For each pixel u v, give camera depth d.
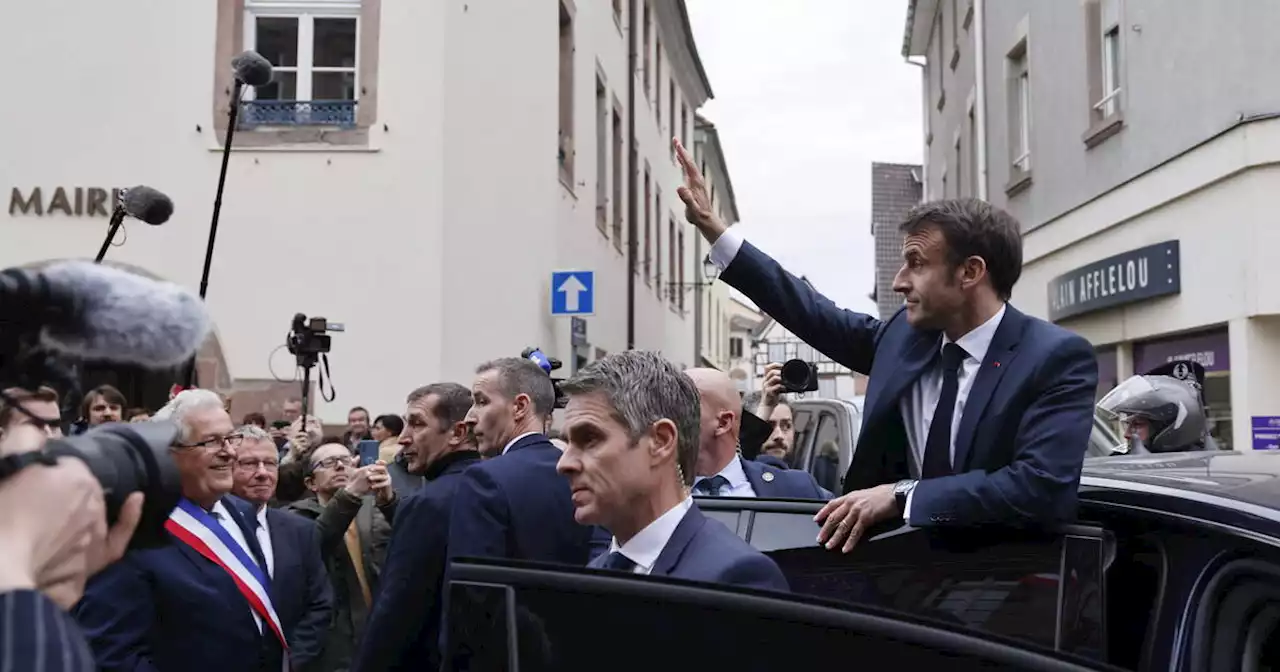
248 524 4.14
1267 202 9.14
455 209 12.29
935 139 24.20
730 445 4.14
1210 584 2.12
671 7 26.30
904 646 1.70
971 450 2.47
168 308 1.39
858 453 2.77
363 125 12.16
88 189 11.88
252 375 11.88
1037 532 2.27
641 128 23.28
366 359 11.99
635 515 2.31
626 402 2.29
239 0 12.16
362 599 5.90
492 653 1.89
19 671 1.12
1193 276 10.18
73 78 11.98
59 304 1.32
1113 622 2.25
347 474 6.00
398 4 12.27
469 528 3.44
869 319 3.06
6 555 1.20
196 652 3.61
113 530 1.34
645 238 24.03
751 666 1.76
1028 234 14.80
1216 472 2.49
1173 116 10.58
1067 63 13.34
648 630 1.81
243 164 12.06
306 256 12.05
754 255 3.09
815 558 2.48
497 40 12.80
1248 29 9.39
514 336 12.66
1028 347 2.46
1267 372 9.23
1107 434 4.89
